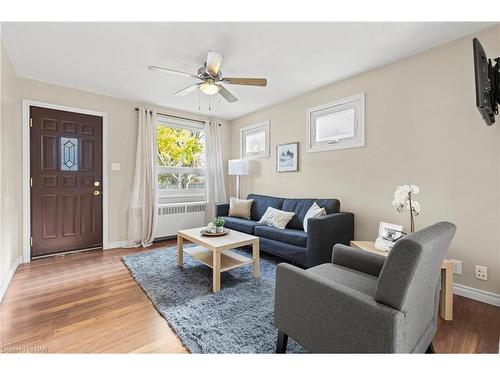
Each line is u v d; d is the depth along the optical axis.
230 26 2.01
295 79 3.06
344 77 3.01
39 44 2.26
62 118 3.29
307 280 1.23
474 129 2.10
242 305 2.00
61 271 2.74
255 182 4.52
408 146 2.51
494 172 2.00
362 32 2.09
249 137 4.69
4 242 2.26
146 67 2.73
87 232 3.52
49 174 3.21
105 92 3.52
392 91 2.63
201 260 2.58
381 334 0.97
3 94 2.25
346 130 3.10
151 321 1.79
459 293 2.17
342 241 2.79
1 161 2.15
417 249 0.95
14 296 2.16
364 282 1.47
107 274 2.66
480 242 2.07
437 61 2.30
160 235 4.10
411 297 1.03
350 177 3.06
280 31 2.07
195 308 1.95
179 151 4.59
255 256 2.58
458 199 2.19
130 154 3.89
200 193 4.85
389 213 2.68
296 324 1.28
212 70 2.29
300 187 3.71
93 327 1.71
